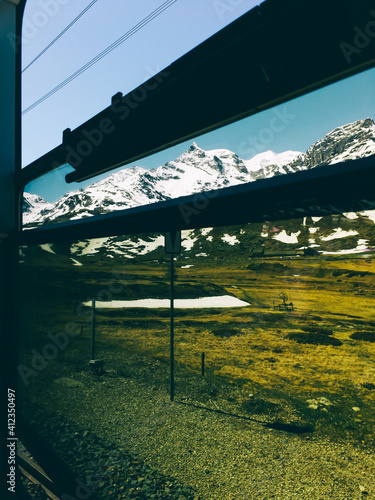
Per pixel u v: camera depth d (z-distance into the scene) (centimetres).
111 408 479
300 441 532
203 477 336
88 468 265
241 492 332
